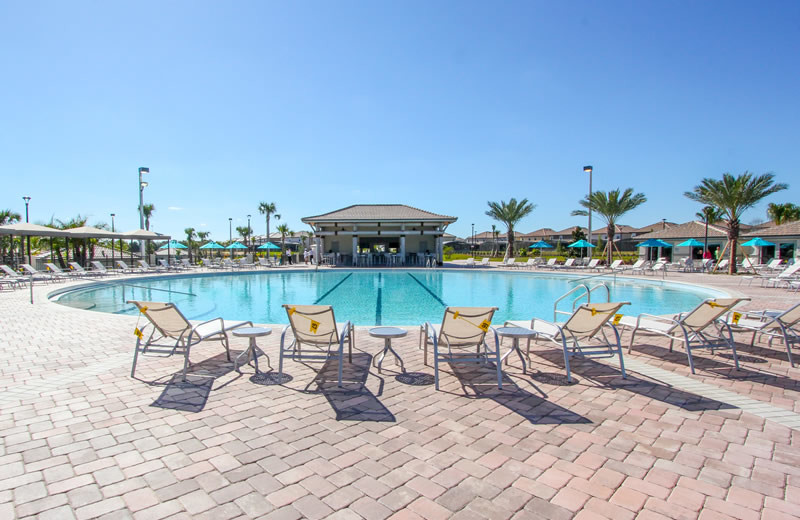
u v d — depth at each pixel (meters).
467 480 2.35
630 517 2.01
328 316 4.13
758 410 3.39
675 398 3.67
